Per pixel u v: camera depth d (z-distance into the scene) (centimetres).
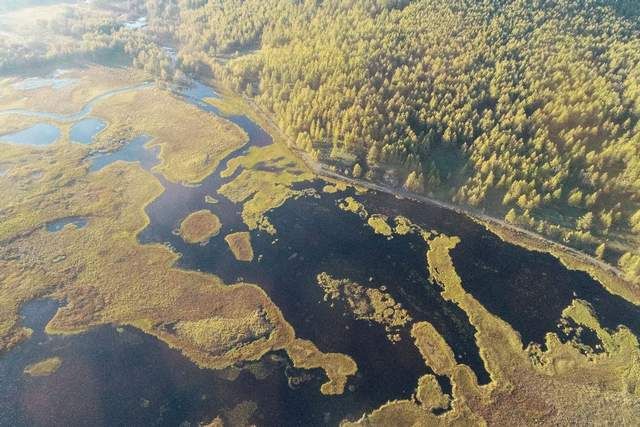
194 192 11731
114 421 7088
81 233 10394
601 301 8831
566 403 7175
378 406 7231
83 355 7981
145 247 10081
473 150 11562
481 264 9619
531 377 7550
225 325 8444
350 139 12369
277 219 10862
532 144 11231
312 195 11575
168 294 9050
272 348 8075
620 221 10138
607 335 8200
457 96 12438
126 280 9325
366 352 7994
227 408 7238
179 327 8438
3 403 7312
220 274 9488
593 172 10706
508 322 8450
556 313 8619
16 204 11138
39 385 7550
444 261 9694
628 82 12288
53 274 9425
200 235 10406
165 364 7844
